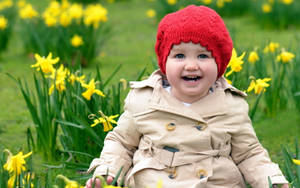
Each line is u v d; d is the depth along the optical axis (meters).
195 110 2.06
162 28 2.06
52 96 3.06
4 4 6.88
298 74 3.90
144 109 2.11
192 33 1.95
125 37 7.34
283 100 4.18
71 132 2.95
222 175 2.03
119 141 2.19
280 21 7.64
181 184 1.98
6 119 4.03
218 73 2.13
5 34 6.55
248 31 7.52
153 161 2.05
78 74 3.24
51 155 3.07
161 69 2.19
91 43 5.60
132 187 2.09
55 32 5.57
